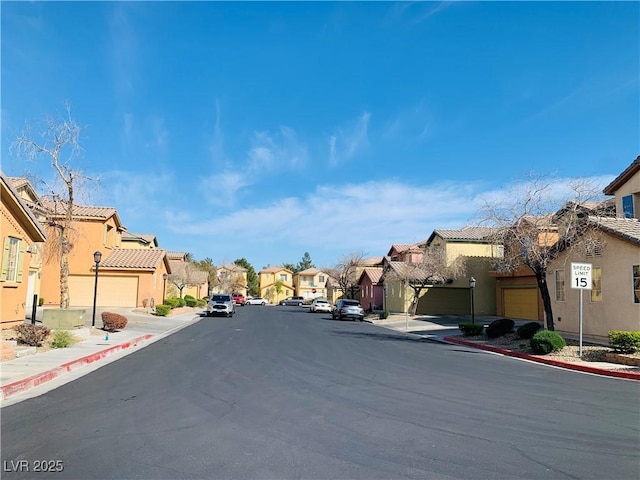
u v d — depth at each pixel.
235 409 8.36
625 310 17.09
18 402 8.72
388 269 45.88
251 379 11.38
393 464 5.79
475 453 6.24
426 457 6.05
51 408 8.28
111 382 10.74
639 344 14.40
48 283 35.47
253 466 5.64
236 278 93.00
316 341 20.98
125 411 8.12
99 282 36.25
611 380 12.13
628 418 8.12
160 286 40.19
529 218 19.27
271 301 101.19
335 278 62.06
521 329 19.61
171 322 29.81
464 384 11.26
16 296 17.34
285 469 5.57
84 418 7.64
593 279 18.81
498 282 37.91
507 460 6.00
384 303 47.34
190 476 5.32
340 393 9.94
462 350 18.98
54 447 6.23
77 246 35.78
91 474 5.36
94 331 21.22
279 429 7.17
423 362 15.09
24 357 13.41
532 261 19.31
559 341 16.06
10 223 16.75
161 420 7.57
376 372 12.88
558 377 12.54
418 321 34.59
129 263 36.47
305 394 9.77
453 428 7.39
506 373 13.12
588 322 18.98
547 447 6.53
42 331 14.80
